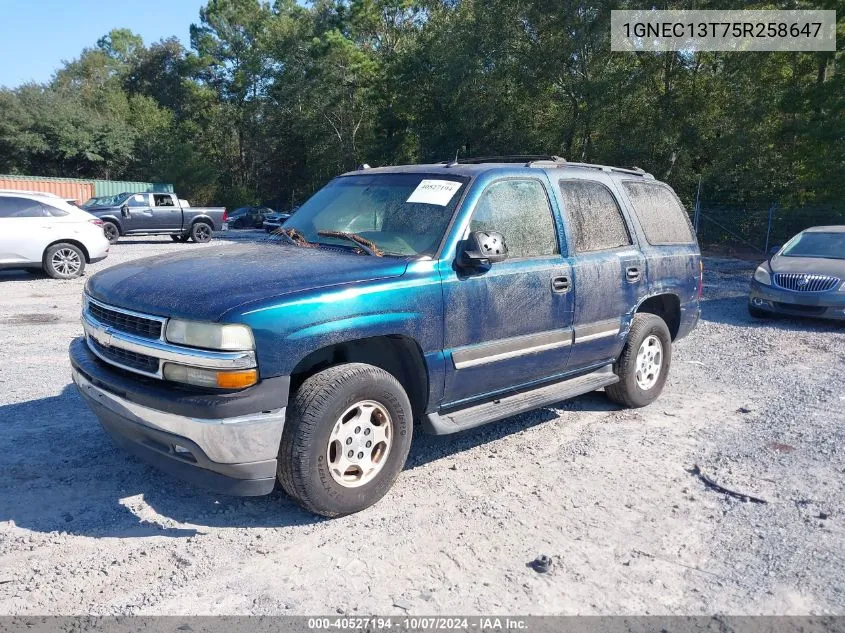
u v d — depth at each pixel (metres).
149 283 3.87
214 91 65.12
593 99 28.72
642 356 6.01
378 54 50.47
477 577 3.35
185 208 24.30
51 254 13.03
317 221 4.95
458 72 32.03
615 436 5.38
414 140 46.38
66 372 6.75
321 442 3.66
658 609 3.14
